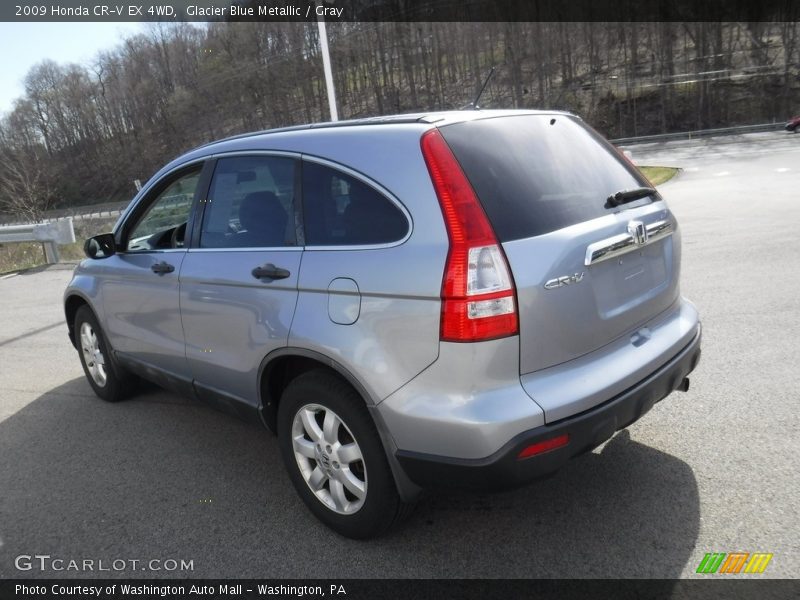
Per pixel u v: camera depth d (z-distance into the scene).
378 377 2.48
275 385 3.16
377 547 2.79
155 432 4.27
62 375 5.74
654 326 2.93
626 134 74.88
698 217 12.19
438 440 2.36
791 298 5.86
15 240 13.24
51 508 3.37
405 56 85.25
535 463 2.30
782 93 70.19
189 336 3.53
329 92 14.56
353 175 2.69
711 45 79.00
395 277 2.43
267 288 2.93
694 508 2.84
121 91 93.62
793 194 14.44
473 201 2.35
